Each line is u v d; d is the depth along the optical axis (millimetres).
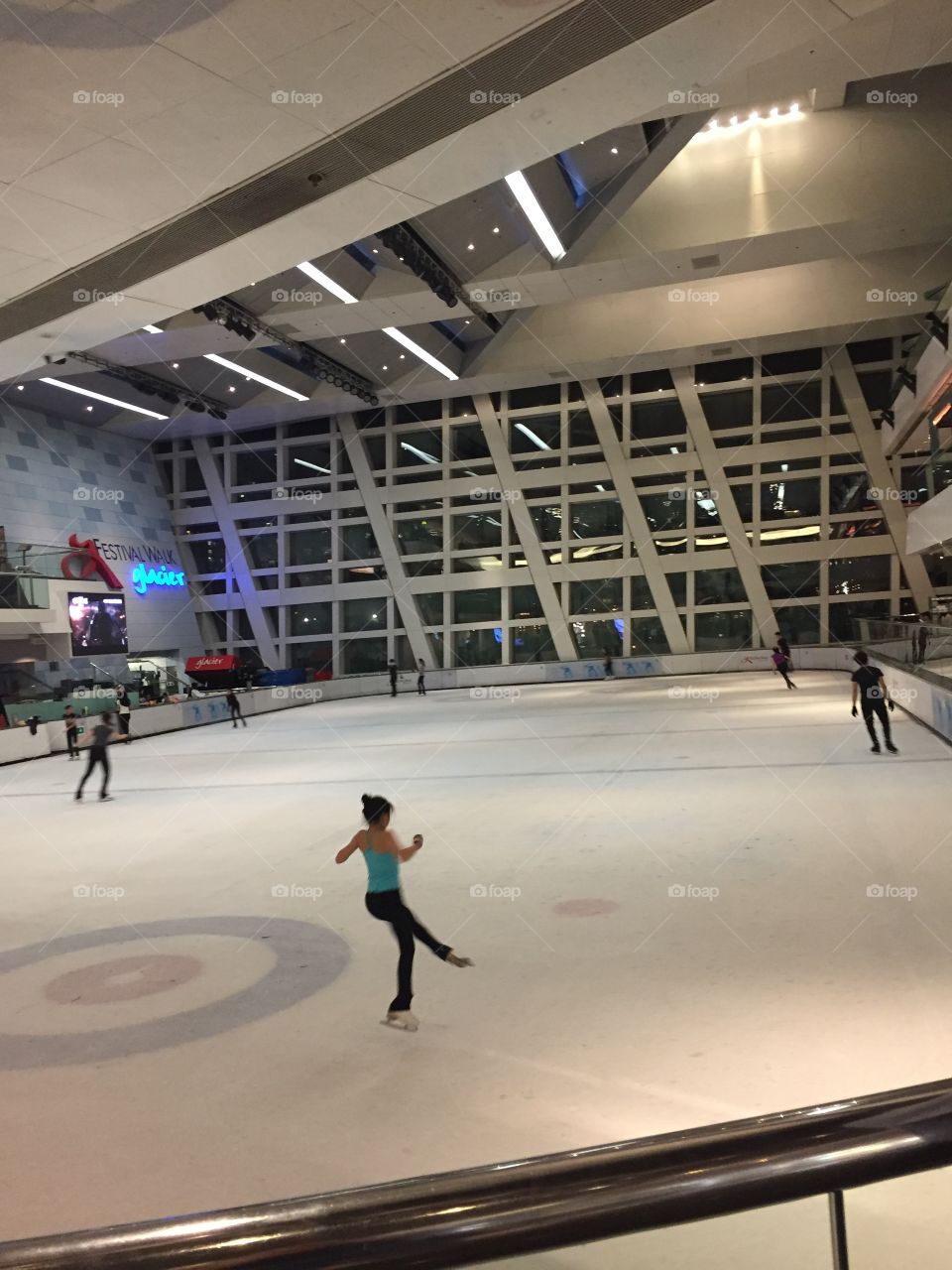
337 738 23109
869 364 37156
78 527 38625
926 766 13039
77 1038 5516
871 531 38188
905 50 17344
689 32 9672
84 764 21516
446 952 5387
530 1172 1064
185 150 10945
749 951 6203
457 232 23109
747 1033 4867
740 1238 3086
